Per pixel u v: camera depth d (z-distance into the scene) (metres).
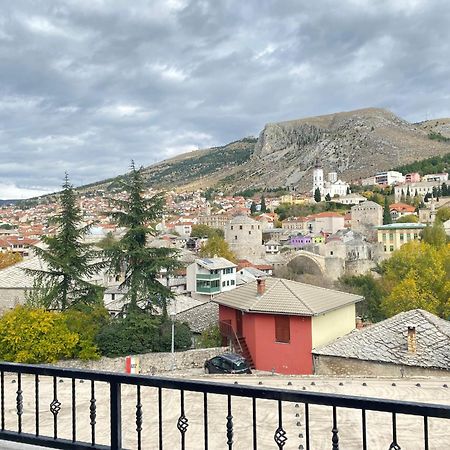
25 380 15.94
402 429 10.48
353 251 100.44
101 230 107.25
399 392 14.17
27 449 5.46
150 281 28.38
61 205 28.98
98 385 14.99
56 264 27.22
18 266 38.53
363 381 15.50
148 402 12.93
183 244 117.81
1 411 5.73
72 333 25.33
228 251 93.69
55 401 5.41
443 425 10.60
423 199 164.75
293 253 95.12
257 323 26.48
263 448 9.83
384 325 22.55
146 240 29.67
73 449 5.23
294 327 25.45
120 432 5.07
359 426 10.71
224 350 27.61
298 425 10.84
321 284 73.25
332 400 4.16
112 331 26.08
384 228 109.19
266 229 143.62
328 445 9.84
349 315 28.66
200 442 10.27
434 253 60.81
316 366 21.38
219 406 12.29
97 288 28.16
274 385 15.29
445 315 52.41
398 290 53.44
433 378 15.80
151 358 25.73
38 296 28.88
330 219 138.12
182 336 27.64
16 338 24.22
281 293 27.02
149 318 27.02
